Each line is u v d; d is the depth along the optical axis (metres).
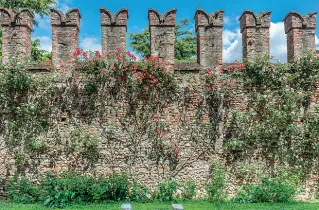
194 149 9.20
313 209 7.68
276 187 8.55
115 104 9.21
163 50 9.39
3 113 9.03
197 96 9.33
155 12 9.40
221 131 9.27
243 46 9.81
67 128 9.09
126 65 9.18
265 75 9.45
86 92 9.20
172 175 9.12
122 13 9.29
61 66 9.10
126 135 9.18
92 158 9.06
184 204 8.20
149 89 9.27
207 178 9.11
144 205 8.02
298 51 9.52
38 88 9.08
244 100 9.39
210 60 9.45
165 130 9.22
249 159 9.26
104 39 9.24
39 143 8.94
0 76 8.95
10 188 8.73
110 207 7.72
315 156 9.35
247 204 8.25
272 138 9.34
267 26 9.54
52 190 8.05
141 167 9.09
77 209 7.52
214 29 9.52
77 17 9.34
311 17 9.64
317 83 9.53
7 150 8.97
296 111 9.38
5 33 9.13
